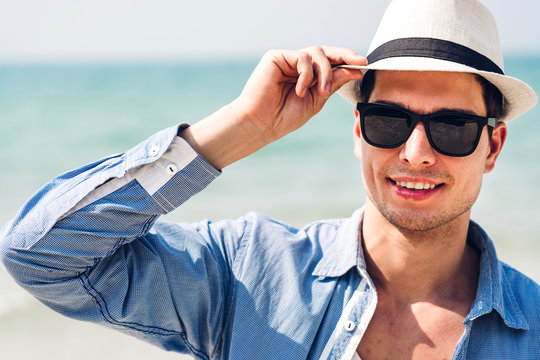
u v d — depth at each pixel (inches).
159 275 77.5
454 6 76.9
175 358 197.9
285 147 604.1
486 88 76.7
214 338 82.4
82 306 75.4
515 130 653.9
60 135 727.1
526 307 79.8
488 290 78.6
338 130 684.1
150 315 78.6
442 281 81.5
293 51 72.5
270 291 81.1
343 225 88.7
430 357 77.4
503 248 297.3
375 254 82.1
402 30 77.6
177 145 74.2
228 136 74.3
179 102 1111.0
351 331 78.1
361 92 82.5
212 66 2967.5
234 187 450.6
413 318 79.7
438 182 74.6
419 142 73.2
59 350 201.0
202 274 80.1
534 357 75.6
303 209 396.5
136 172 74.2
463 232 80.9
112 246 73.4
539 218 346.0
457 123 73.6
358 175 498.0
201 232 86.7
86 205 72.9
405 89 74.7
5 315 221.9
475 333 77.2
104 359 195.8
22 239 71.7
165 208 74.5
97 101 1083.9
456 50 75.2
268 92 73.1
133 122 849.5
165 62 4247.0
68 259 71.6
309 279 82.3
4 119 839.7
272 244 84.9
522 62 2364.7
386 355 78.4
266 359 77.5
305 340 77.7
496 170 490.0
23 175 515.2
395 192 76.1
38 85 1456.7
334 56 75.0
